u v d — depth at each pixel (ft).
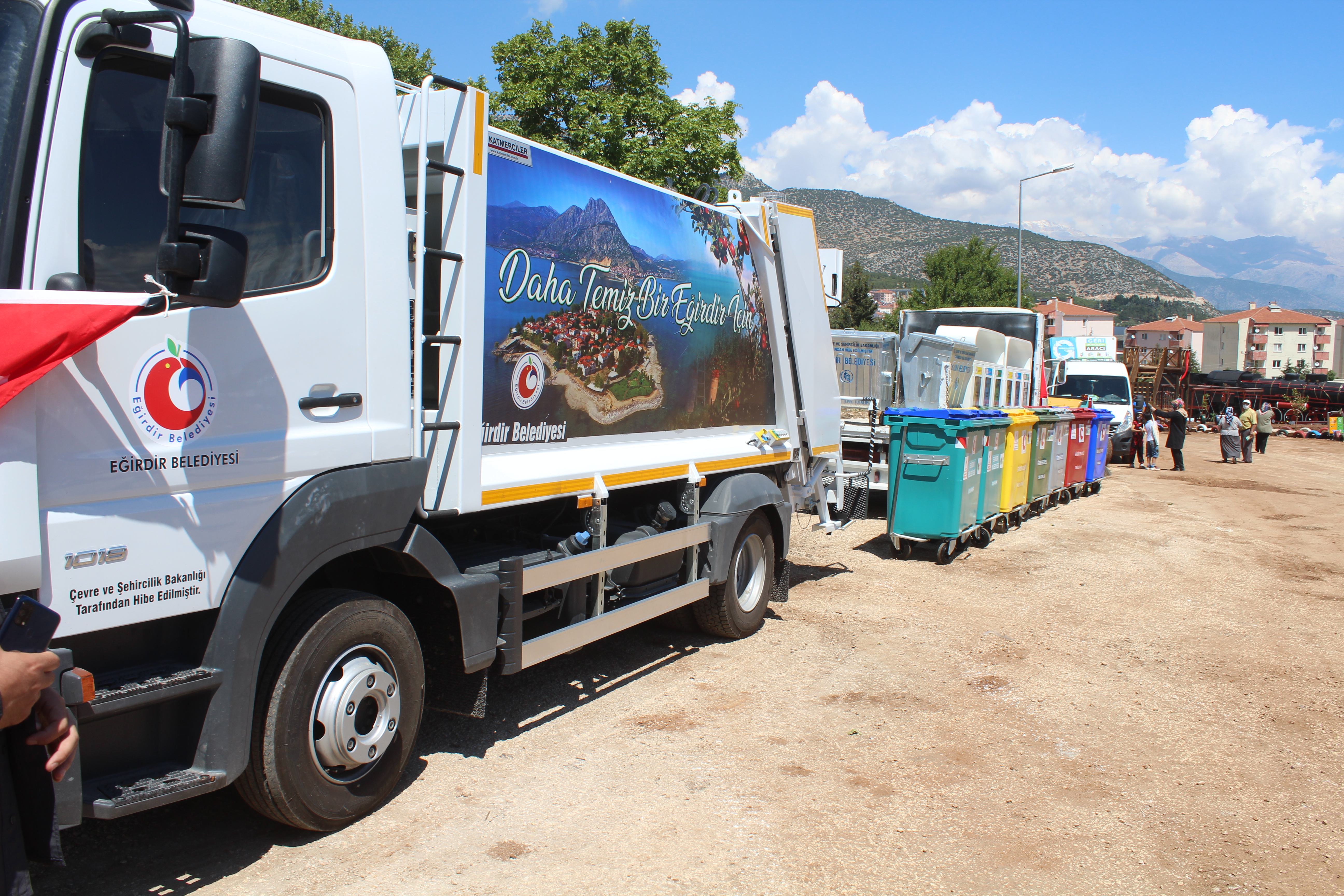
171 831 11.40
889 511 31.48
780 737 15.38
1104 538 37.73
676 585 18.58
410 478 11.66
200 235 8.23
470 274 12.79
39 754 7.13
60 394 8.17
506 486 13.64
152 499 8.94
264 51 9.96
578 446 15.53
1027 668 19.95
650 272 17.12
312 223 10.53
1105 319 404.57
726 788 13.29
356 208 11.05
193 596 9.29
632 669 18.69
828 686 18.11
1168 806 13.51
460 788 12.92
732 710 16.53
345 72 10.98
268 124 10.04
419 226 12.12
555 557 15.16
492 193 13.32
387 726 11.61
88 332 7.77
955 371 39.78
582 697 16.94
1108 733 16.35
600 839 11.60
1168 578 30.27
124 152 8.59
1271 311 453.17
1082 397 71.10
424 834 11.53
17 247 7.79
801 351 22.88
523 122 54.60
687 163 53.88
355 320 11.00
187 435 9.20
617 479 16.20
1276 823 13.08
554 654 14.53
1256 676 20.07
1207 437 120.78
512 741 14.74
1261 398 140.97
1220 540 38.65
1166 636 23.15
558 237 14.70
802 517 39.91
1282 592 28.94
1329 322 430.20
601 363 15.94
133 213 8.63
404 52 67.00
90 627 8.45
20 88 7.95
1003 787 13.87
